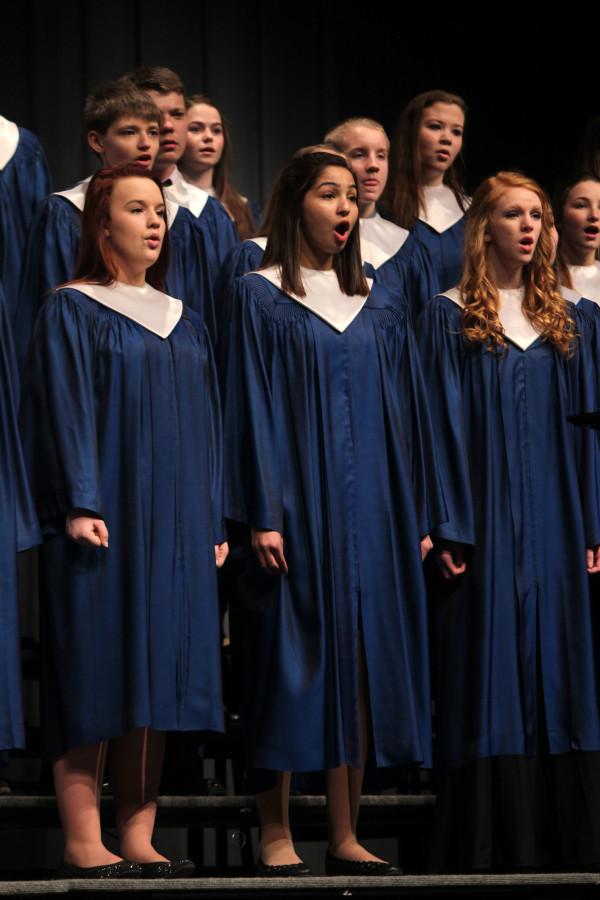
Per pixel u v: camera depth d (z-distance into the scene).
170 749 13.41
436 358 13.21
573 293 14.54
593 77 20.77
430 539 12.78
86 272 11.95
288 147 20.61
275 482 12.00
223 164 16.44
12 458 11.22
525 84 20.94
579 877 11.12
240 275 13.85
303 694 11.62
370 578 12.09
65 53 19.45
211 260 15.35
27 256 13.95
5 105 19.25
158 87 15.14
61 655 11.01
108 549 11.16
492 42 21.05
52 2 19.45
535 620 12.78
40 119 19.33
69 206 13.95
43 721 11.10
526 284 13.62
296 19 20.73
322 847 18.86
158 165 15.38
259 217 17.41
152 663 11.10
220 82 20.28
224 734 12.82
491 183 13.64
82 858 10.81
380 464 12.32
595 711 12.79
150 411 11.48
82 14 19.55
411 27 21.06
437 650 12.85
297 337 12.33
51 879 11.00
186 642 11.30
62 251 13.79
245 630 12.02
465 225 14.79
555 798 12.72
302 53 20.73
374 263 15.59
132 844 11.12
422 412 12.74
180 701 11.19
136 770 11.21
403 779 12.81
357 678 11.87
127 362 11.46
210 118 16.28
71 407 11.20
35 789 13.71
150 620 11.16
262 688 11.80
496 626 12.66
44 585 11.19
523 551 12.86
